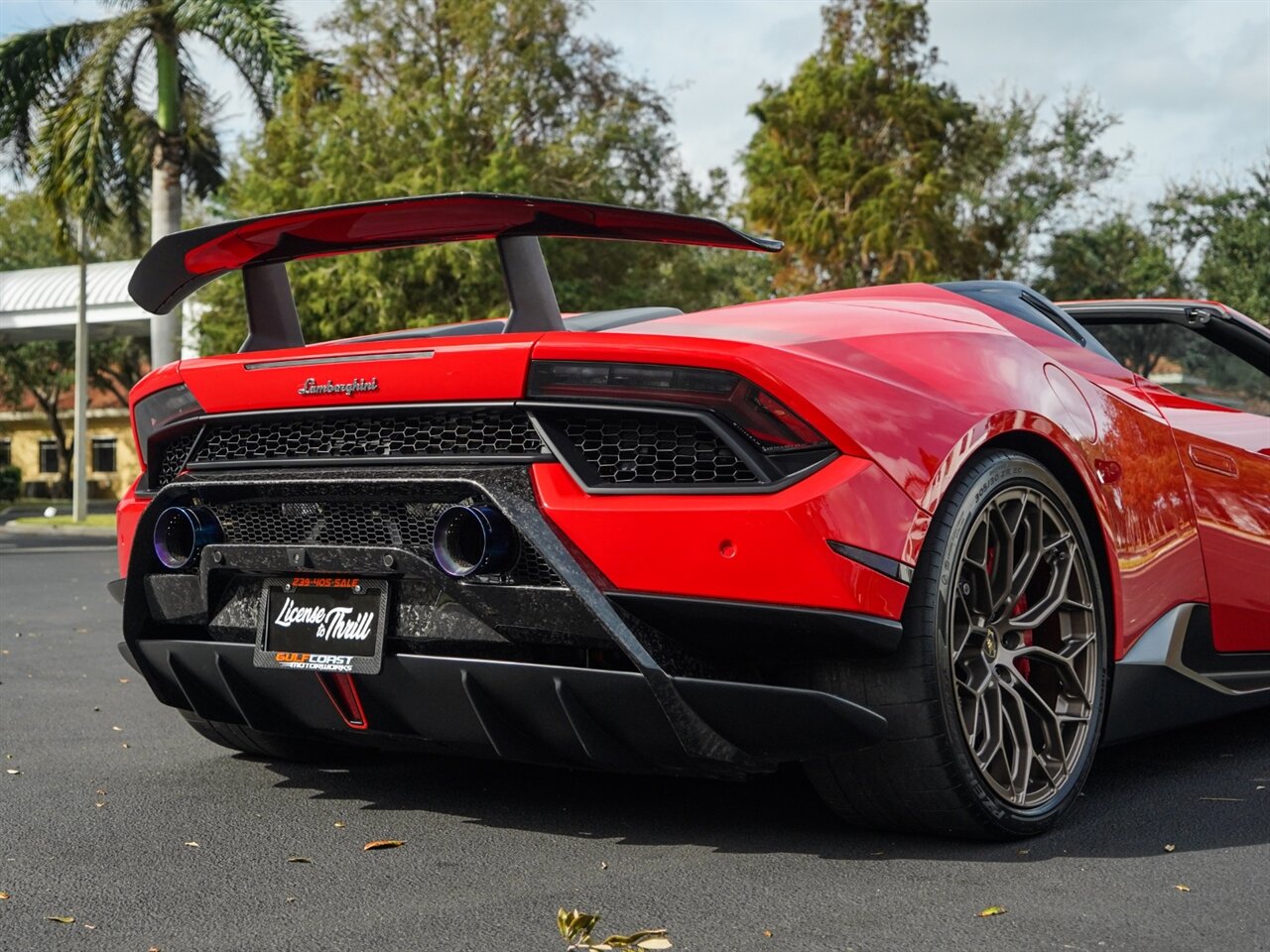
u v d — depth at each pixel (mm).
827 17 28594
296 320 2842
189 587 2617
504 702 2240
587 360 2195
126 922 1953
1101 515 2605
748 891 2074
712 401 2141
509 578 2248
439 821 2547
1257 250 34750
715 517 2092
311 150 22359
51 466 46281
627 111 25297
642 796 2727
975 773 2270
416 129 22641
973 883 2107
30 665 5055
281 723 2615
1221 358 3639
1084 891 2062
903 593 2150
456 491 2275
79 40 18344
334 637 2404
